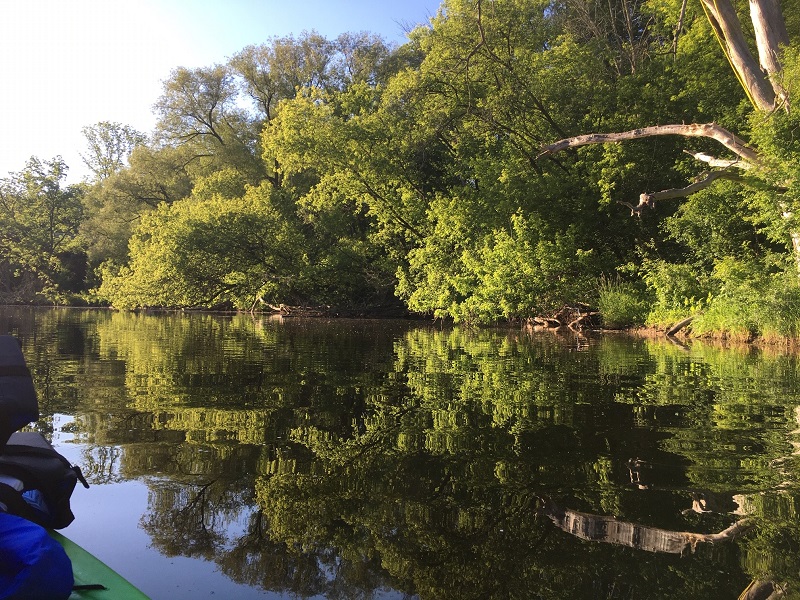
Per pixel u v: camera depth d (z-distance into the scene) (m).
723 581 2.12
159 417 4.66
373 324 19.16
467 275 17.91
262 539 2.54
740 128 15.12
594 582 2.14
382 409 5.00
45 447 2.38
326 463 3.51
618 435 4.09
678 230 14.47
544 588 2.10
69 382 6.32
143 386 6.09
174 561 2.36
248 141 33.44
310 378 6.71
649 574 2.18
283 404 5.21
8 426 2.05
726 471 3.30
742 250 13.88
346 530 2.62
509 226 17.42
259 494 3.04
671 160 16.78
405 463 3.52
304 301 26.27
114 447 3.82
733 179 12.29
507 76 17.47
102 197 36.72
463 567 2.28
